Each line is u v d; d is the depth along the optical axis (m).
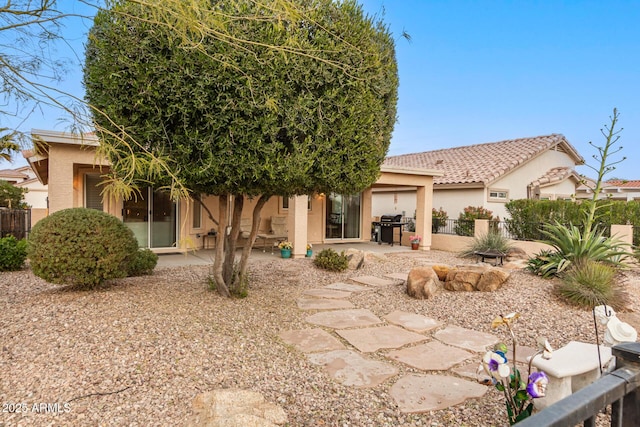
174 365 3.48
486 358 2.35
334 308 5.65
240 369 3.50
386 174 12.34
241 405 2.74
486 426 2.64
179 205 11.18
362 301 6.09
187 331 4.24
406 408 2.88
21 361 3.42
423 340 4.40
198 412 2.71
